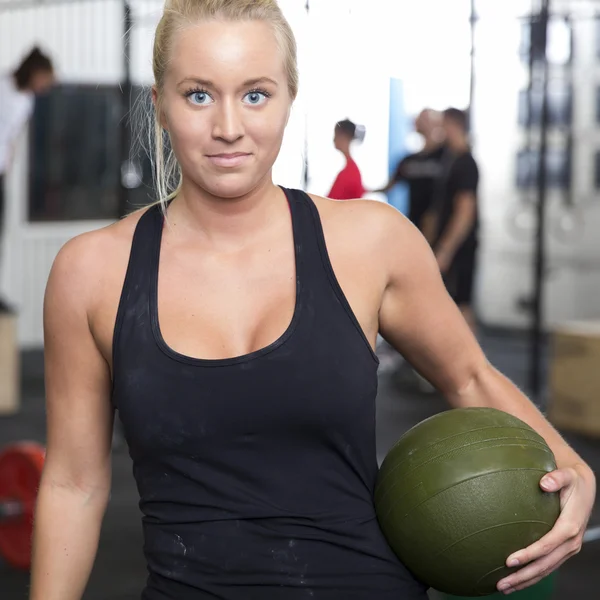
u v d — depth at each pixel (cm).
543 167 625
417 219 679
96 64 810
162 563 131
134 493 451
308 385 127
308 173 529
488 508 127
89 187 839
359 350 130
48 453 143
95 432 141
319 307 130
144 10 756
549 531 130
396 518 131
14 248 818
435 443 133
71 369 138
